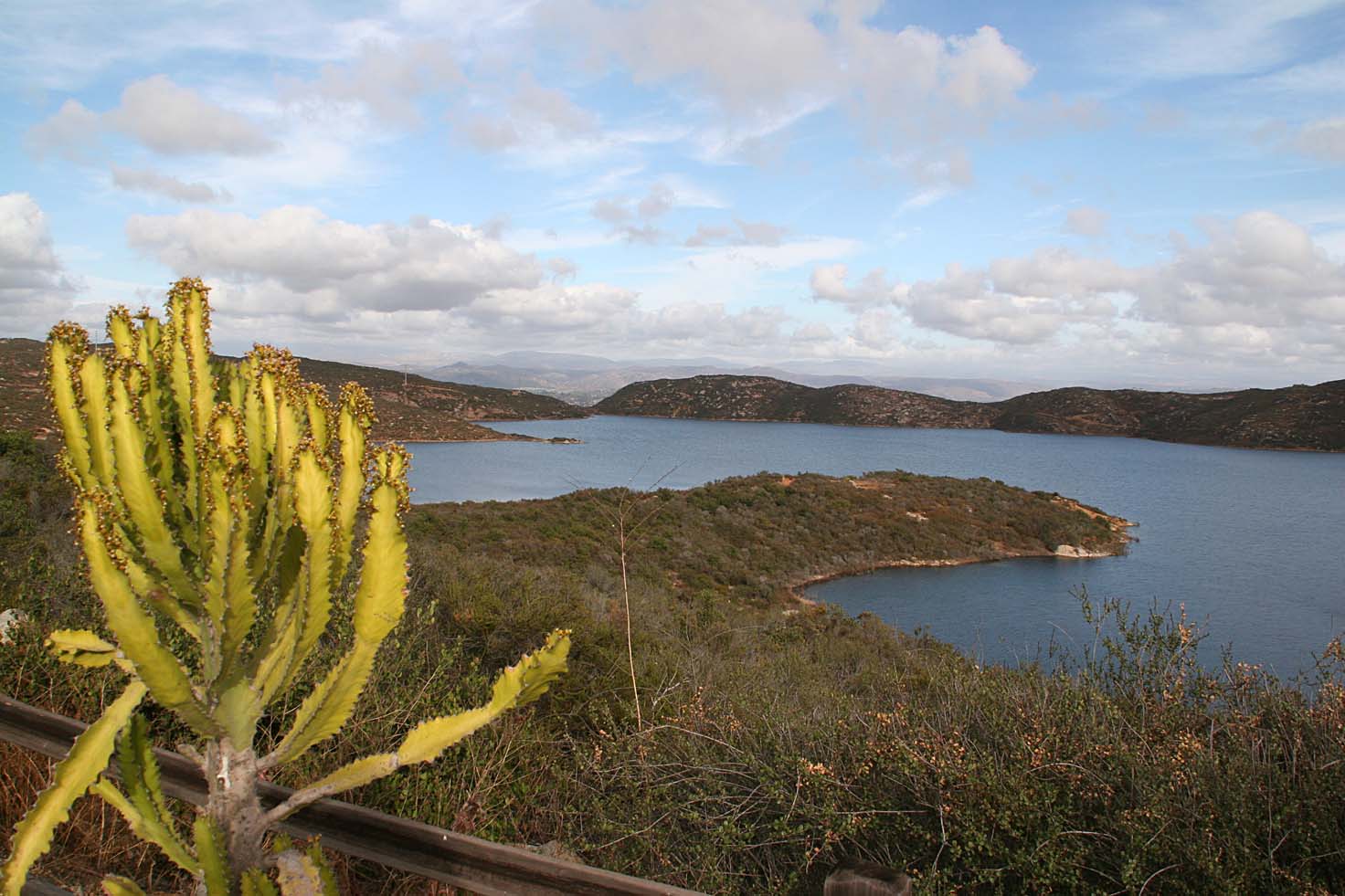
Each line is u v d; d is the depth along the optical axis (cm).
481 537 2320
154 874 274
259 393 180
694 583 2547
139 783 178
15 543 695
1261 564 4238
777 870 312
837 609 1541
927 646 1074
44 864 265
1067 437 18588
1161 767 293
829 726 377
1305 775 283
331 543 171
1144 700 359
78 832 283
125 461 159
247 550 161
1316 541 5178
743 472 8244
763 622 1305
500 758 363
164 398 176
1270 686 357
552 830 359
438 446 10419
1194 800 280
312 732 176
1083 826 286
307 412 185
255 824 177
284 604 182
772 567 3209
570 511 2966
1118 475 10156
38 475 1234
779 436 16775
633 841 335
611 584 1700
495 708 178
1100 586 3428
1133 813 271
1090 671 391
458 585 680
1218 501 7644
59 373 169
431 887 272
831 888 202
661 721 443
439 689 420
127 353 175
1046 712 349
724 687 527
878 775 329
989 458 12450
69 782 168
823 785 318
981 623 2481
